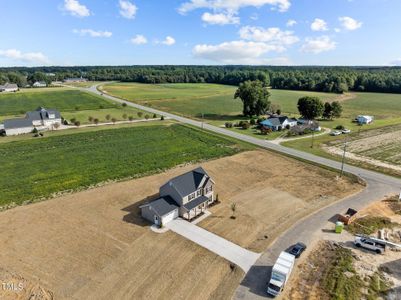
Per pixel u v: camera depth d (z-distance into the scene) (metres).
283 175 52.53
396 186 47.47
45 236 33.50
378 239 31.91
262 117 103.75
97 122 91.69
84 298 25.02
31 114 85.81
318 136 79.12
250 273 28.19
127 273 27.95
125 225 35.91
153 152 64.50
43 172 52.59
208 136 78.31
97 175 51.41
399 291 26.11
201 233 34.50
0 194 43.94
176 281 27.05
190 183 39.28
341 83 182.62
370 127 89.00
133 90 192.75
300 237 34.03
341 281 27.00
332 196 44.31
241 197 44.06
